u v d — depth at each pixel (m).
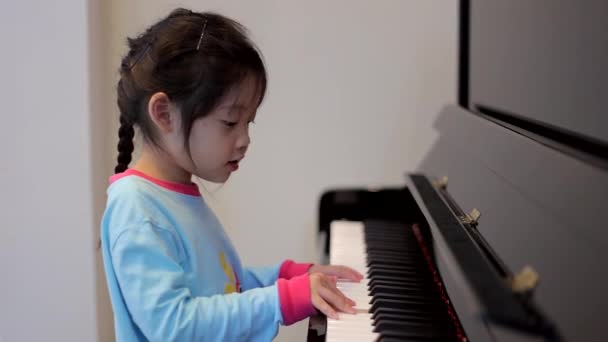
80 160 1.62
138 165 1.05
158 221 0.96
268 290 0.93
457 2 1.76
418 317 0.86
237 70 0.97
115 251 0.93
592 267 0.60
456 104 1.63
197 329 0.89
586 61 0.80
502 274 0.69
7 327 1.68
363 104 1.82
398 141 1.83
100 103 1.74
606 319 0.55
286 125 1.84
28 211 1.64
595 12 0.78
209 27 1.00
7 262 1.65
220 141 0.98
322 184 1.86
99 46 1.72
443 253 0.79
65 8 1.56
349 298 0.94
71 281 1.67
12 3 1.56
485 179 1.01
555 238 0.70
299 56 1.80
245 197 1.88
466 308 0.78
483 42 1.39
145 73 1.00
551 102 0.94
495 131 1.05
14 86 1.59
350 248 1.19
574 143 0.85
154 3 1.77
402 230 1.32
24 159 1.62
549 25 0.95
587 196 0.65
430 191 1.16
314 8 1.78
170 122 0.99
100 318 1.73
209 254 1.03
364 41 1.79
